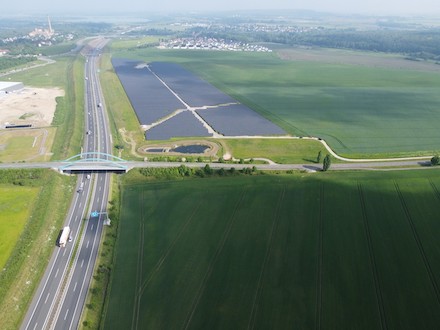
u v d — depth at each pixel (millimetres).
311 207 161750
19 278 126312
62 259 137625
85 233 152125
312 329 106812
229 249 138000
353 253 135500
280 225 150500
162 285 123125
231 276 125750
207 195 172750
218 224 152250
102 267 132250
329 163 198125
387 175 187500
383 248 138000
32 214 160250
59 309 116562
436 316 111375
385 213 158000
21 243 141750
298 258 133250
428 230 148250
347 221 152625
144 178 194000
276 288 120625
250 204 164500
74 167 198500
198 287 121688
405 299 116875
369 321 109375
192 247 139750
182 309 113875
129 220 158375
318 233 145750
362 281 123312
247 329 106812
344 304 114812
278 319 109938
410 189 175000
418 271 127812
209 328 107375
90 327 110062
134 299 118250
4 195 175250
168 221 155750
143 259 134875
